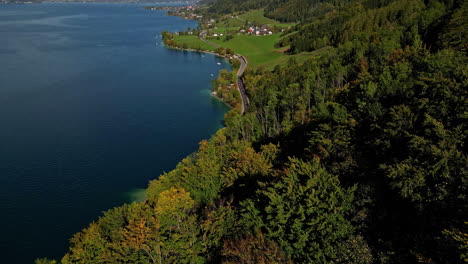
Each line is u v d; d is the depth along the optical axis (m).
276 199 39.69
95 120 152.38
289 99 122.69
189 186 74.81
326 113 76.00
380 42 142.62
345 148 52.94
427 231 33.94
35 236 82.56
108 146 129.75
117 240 51.53
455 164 36.09
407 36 141.38
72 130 141.12
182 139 138.88
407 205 37.56
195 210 62.31
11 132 135.38
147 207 63.00
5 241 80.62
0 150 121.50
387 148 46.50
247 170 67.19
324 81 128.12
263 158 71.50
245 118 123.12
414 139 40.12
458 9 126.75
